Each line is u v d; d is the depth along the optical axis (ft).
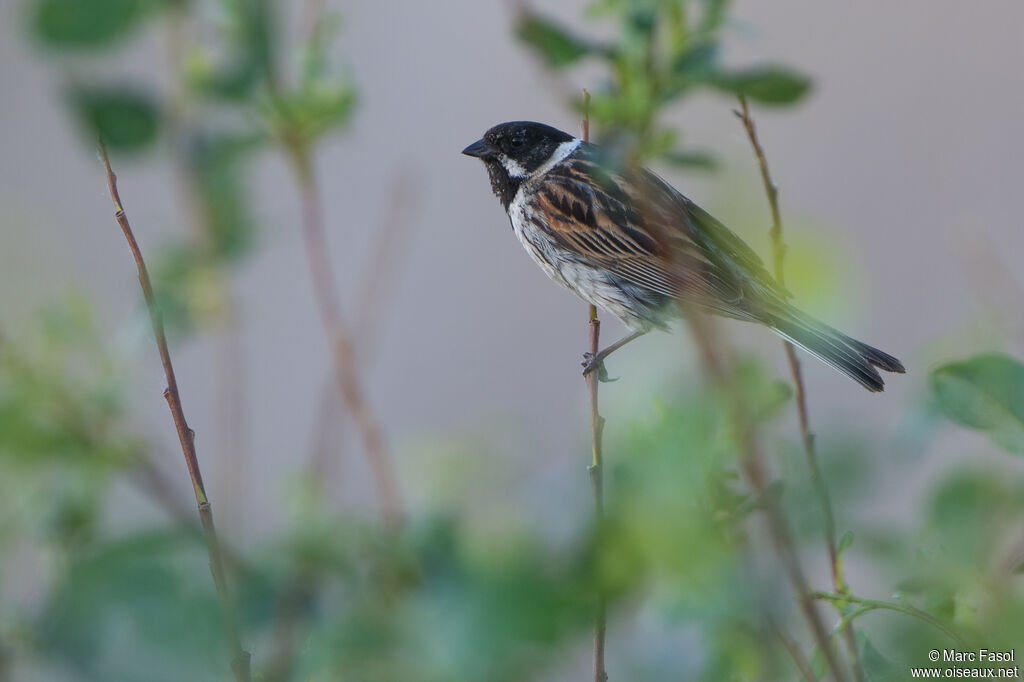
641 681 5.00
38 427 7.07
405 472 5.86
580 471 4.56
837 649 6.40
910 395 6.91
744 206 4.98
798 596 5.27
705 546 4.70
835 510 5.44
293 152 7.48
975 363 6.49
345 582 5.56
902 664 6.23
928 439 6.63
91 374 7.38
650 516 4.58
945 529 6.43
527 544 4.31
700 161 7.04
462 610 4.18
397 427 21.56
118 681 4.81
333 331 7.93
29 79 17.26
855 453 5.51
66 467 7.09
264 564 5.60
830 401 18.26
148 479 7.28
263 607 5.52
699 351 4.99
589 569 4.40
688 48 7.49
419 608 4.57
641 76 7.50
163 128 5.51
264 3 5.99
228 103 6.07
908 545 6.48
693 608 4.80
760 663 5.13
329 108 7.27
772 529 4.92
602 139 7.55
